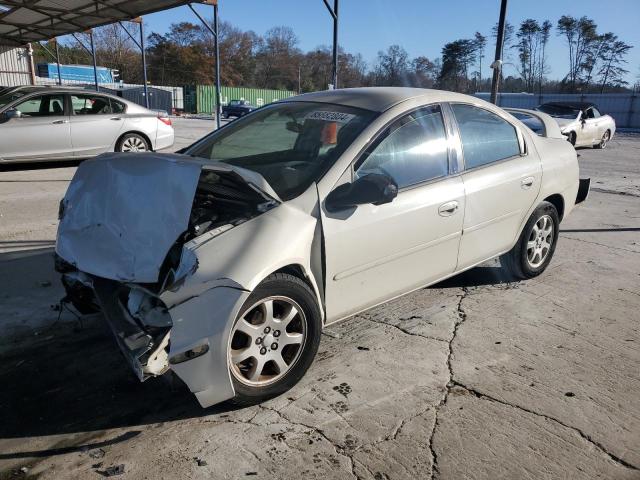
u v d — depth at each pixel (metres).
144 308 2.72
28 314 4.09
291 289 2.93
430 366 3.43
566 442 2.71
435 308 4.37
